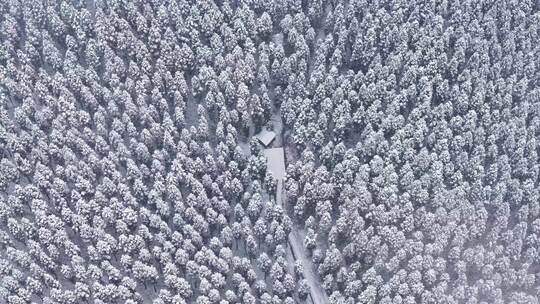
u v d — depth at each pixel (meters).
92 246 97.81
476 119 107.56
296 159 109.31
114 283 96.94
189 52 113.62
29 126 109.19
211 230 101.12
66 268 96.19
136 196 102.75
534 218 101.81
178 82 111.31
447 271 97.38
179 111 107.94
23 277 96.75
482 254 95.44
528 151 105.50
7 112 111.94
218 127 106.25
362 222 96.50
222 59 113.25
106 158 102.88
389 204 98.56
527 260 97.69
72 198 101.06
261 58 113.50
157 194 101.19
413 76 110.44
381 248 95.31
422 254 96.56
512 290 96.69
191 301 97.44
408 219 97.00
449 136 105.12
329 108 107.81
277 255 96.50
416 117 106.69
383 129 106.62
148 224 101.06
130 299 94.06
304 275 99.88
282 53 113.88
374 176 102.88
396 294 93.31
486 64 112.81
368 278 93.06
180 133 108.88
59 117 108.00
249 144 110.94
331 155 104.25
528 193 101.50
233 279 94.88
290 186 101.38
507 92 110.81
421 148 106.00
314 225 100.25
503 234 98.12
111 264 99.75
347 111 106.50
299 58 114.31
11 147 105.81
